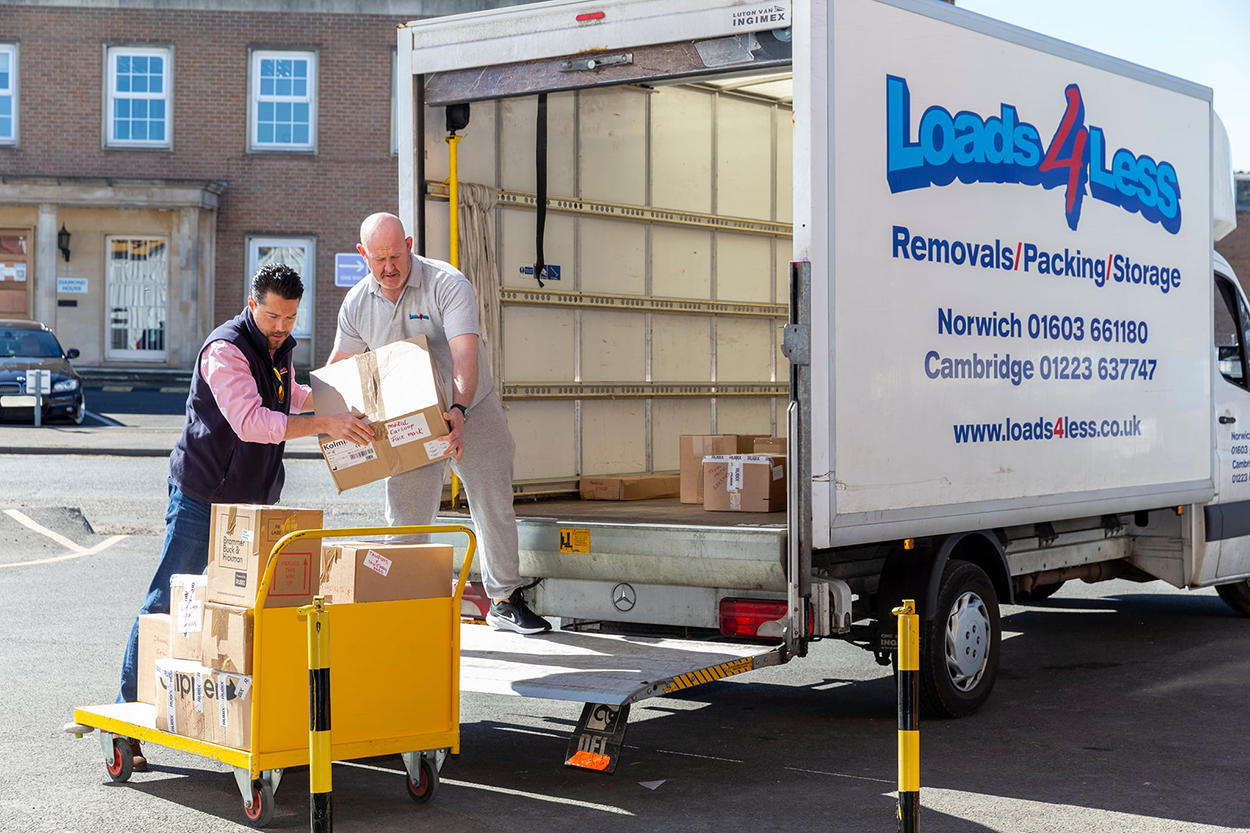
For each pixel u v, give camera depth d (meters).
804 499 5.46
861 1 5.69
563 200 7.47
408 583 4.86
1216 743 6.04
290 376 5.45
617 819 4.86
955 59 6.20
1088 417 7.07
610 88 7.81
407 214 6.63
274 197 28.20
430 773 4.99
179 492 5.34
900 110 5.89
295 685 4.60
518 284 7.25
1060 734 6.21
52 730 6.04
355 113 28.12
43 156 28.25
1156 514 8.34
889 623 6.24
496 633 6.14
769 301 9.06
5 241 27.33
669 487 7.73
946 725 6.39
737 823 4.81
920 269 6.00
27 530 11.91
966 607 6.47
